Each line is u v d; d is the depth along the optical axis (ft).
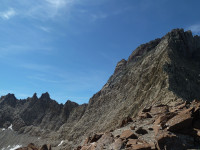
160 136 46.91
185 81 383.04
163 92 337.93
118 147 51.34
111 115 582.35
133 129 65.87
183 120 51.19
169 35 600.80
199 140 47.26
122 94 654.53
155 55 588.50
